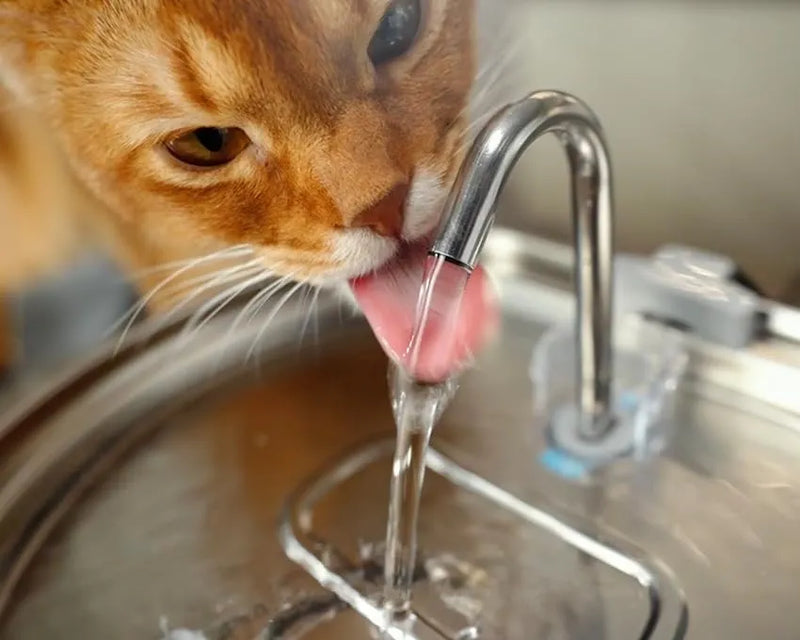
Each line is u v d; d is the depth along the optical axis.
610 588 0.22
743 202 0.39
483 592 0.22
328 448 0.27
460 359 0.21
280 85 0.22
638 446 0.26
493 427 0.27
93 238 0.30
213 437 0.27
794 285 0.36
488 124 0.20
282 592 0.23
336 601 0.22
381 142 0.23
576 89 0.40
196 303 0.28
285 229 0.25
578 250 0.24
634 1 0.38
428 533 0.24
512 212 0.37
